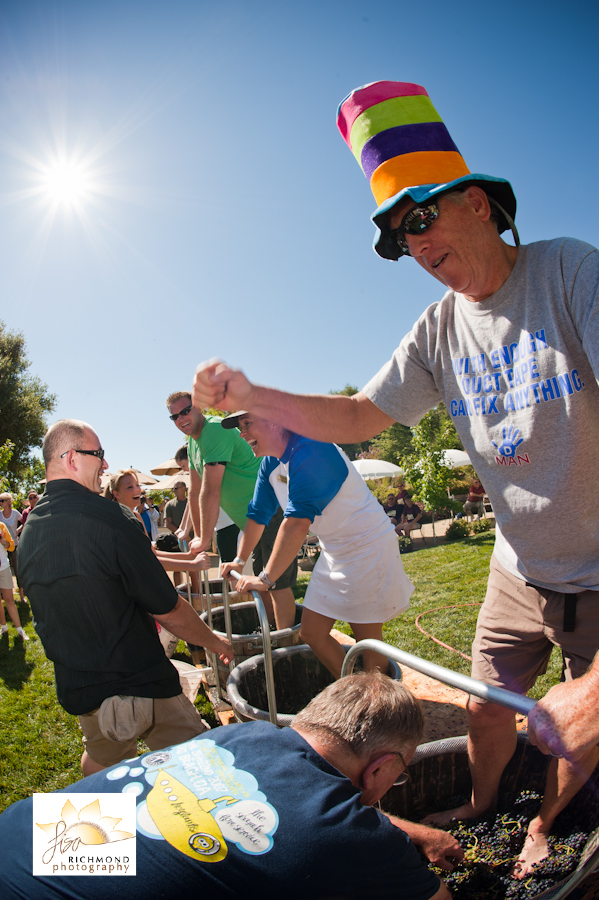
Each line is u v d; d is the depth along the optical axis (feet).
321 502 7.62
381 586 7.89
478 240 4.56
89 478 6.45
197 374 4.57
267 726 3.90
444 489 47.60
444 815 5.99
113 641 6.05
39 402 104.78
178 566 9.95
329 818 3.12
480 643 5.85
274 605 11.60
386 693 3.85
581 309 4.05
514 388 4.64
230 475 11.87
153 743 6.51
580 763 4.89
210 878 2.92
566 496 4.50
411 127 4.73
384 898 3.05
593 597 4.75
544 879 4.78
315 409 5.43
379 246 5.25
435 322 5.39
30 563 6.08
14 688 15.71
